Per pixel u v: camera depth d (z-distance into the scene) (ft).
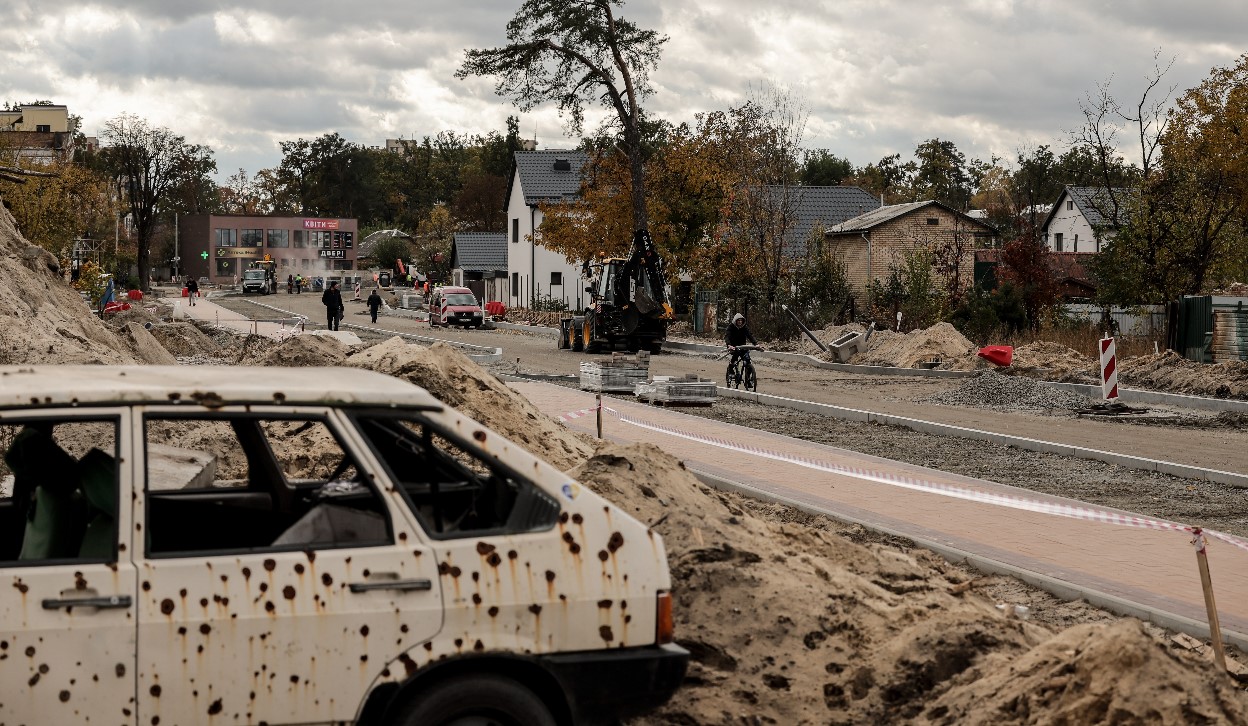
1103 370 74.18
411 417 15.85
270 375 16.76
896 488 43.14
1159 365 88.02
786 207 148.36
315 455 31.96
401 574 15.15
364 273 416.67
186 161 343.87
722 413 72.90
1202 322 97.60
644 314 126.93
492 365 97.35
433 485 17.72
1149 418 70.23
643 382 80.38
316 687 14.76
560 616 15.69
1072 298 142.61
